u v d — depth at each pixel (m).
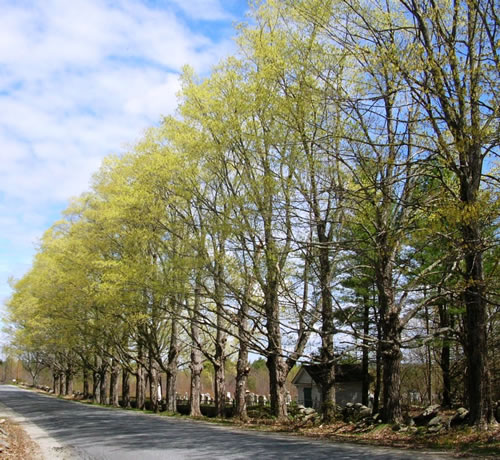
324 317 17.41
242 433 16.31
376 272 15.77
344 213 15.80
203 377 61.75
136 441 14.03
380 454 10.67
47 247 35.72
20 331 49.91
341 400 35.69
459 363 23.91
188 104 18.02
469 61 10.98
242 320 22.73
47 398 52.34
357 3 12.20
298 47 13.28
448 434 12.95
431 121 11.55
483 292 12.79
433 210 12.16
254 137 15.27
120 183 23.52
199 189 18.86
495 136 10.77
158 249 22.47
